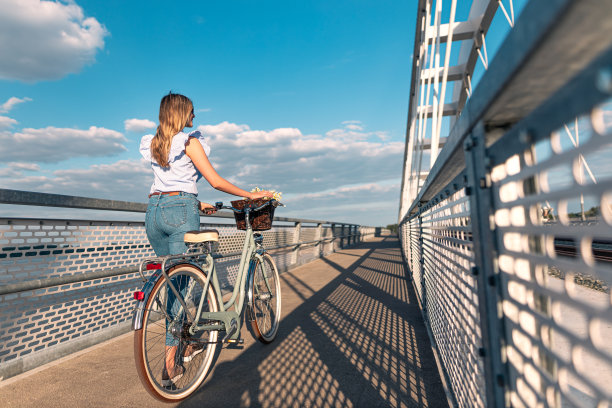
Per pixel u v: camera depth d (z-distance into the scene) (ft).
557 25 1.36
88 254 8.96
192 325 6.53
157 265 6.11
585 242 1.69
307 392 6.49
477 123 2.96
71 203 7.86
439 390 6.36
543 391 2.32
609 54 1.33
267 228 9.02
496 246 2.86
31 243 7.52
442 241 6.61
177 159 7.30
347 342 9.19
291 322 11.40
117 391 6.66
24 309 7.55
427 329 9.82
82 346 8.79
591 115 1.54
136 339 5.82
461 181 4.17
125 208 9.68
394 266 25.52
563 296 1.93
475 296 3.84
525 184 2.50
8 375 7.18
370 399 6.15
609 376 5.74
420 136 52.37
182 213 7.25
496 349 2.93
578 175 1.70
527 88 2.06
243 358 8.29
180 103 7.35
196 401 6.34
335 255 36.83
